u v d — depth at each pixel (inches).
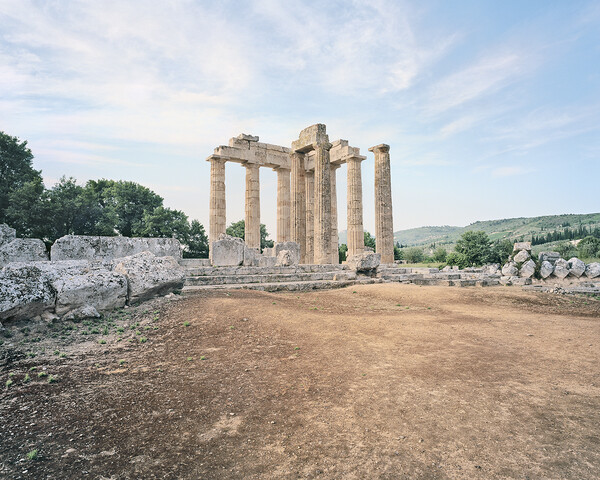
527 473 134.4
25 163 1499.8
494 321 438.0
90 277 386.6
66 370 231.3
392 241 1197.7
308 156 1406.3
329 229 1100.5
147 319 366.9
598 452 148.4
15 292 324.8
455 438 159.6
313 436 161.8
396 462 141.7
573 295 713.6
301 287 677.3
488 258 2145.7
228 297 482.0
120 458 141.3
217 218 1177.4
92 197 1582.2
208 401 196.2
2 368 229.8
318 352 290.4
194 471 134.7
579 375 241.9
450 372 245.0
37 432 157.8
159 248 694.5
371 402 196.7
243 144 1261.1
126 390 206.2
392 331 368.5
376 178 1212.5
